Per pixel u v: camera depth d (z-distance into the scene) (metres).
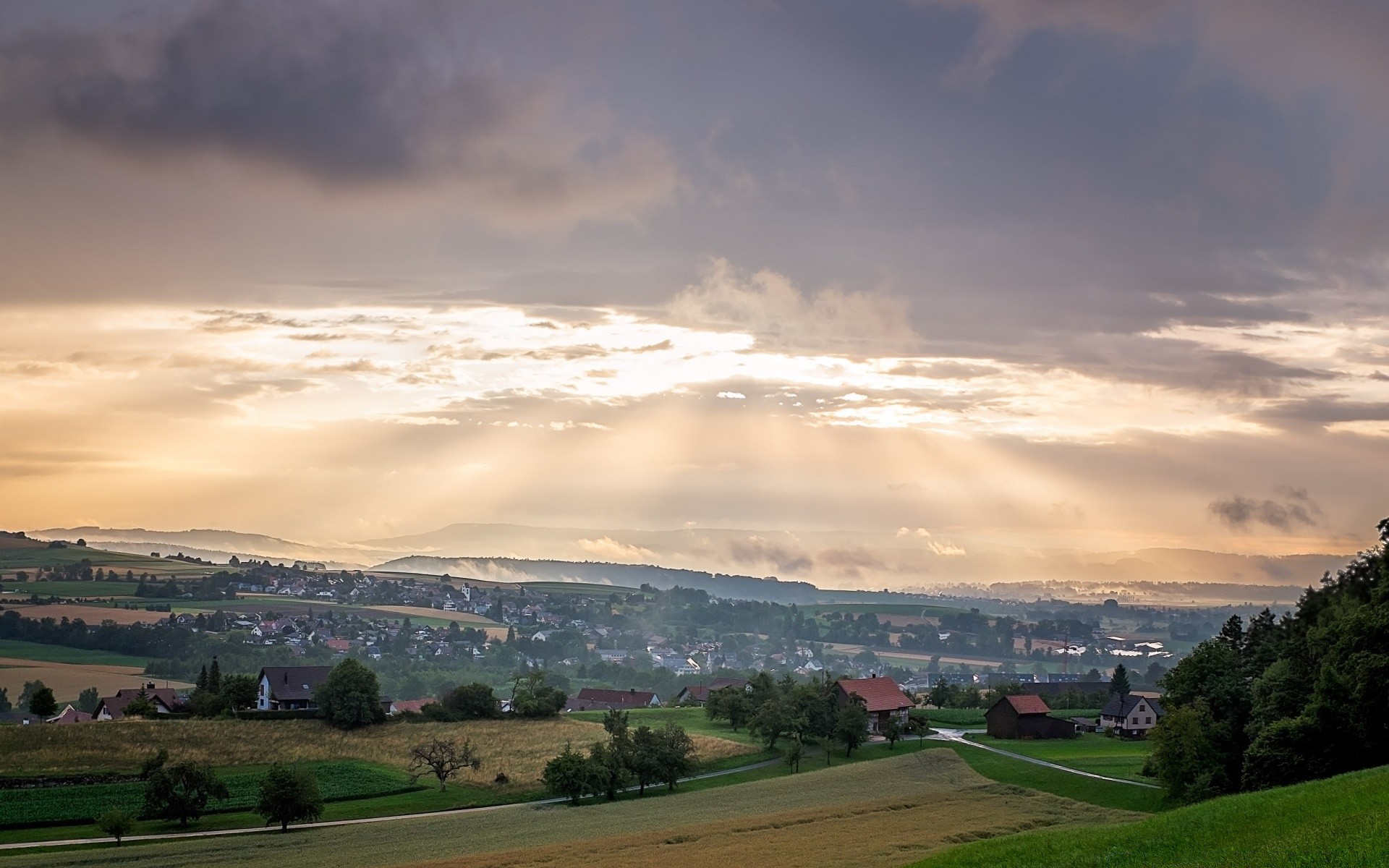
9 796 110.19
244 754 136.50
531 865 71.75
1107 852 51.38
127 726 142.12
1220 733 91.06
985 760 126.00
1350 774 59.91
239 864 83.56
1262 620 133.38
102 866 83.81
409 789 123.56
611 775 115.62
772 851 70.56
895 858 65.00
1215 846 48.59
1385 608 76.81
